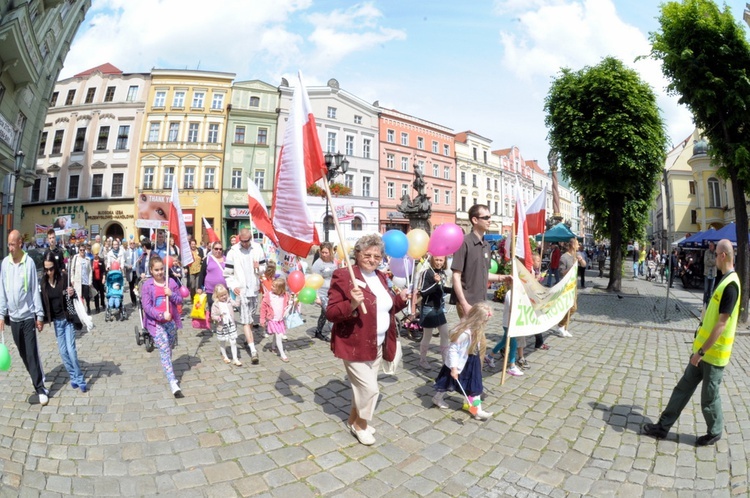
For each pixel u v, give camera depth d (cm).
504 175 5584
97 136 3338
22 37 1461
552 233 1761
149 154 3303
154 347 655
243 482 294
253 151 3428
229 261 708
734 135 873
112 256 904
